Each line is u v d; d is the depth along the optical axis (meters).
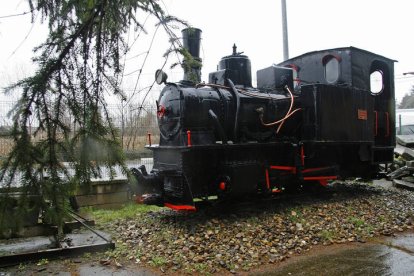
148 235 5.57
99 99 2.80
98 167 2.86
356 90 8.16
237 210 6.48
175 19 2.97
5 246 5.25
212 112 6.28
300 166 7.22
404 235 5.75
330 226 5.89
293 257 4.75
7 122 2.48
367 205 7.28
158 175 6.39
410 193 9.02
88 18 2.69
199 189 6.23
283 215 6.30
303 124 7.48
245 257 4.64
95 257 4.77
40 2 2.62
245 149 6.69
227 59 7.20
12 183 2.45
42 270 4.35
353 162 8.77
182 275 4.19
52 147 2.56
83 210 7.30
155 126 13.48
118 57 2.86
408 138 14.37
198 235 5.34
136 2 2.75
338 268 4.35
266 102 7.04
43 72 2.50
